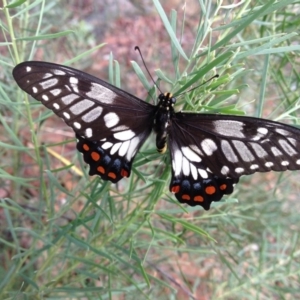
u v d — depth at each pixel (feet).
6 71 0.50
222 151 0.34
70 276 0.48
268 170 0.34
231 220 0.52
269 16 0.42
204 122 0.35
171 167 0.35
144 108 0.36
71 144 0.71
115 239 0.46
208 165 0.35
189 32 0.94
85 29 0.83
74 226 0.39
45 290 0.43
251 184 0.59
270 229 0.58
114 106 0.35
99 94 0.34
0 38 0.65
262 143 0.33
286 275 0.50
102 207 0.39
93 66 0.87
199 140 0.35
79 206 0.60
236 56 0.32
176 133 0.35
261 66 0.50
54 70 0.32
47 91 0.32
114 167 0.35
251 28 0.46
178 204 0.35
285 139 0.32
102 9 0.97
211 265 0.61
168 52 0.95
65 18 0.67
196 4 0.97
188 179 0.35
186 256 0.65
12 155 0.57
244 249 0.57
